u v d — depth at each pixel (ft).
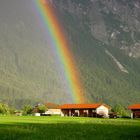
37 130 207.00
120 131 208.33
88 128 233.35
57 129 219.00
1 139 152.76
